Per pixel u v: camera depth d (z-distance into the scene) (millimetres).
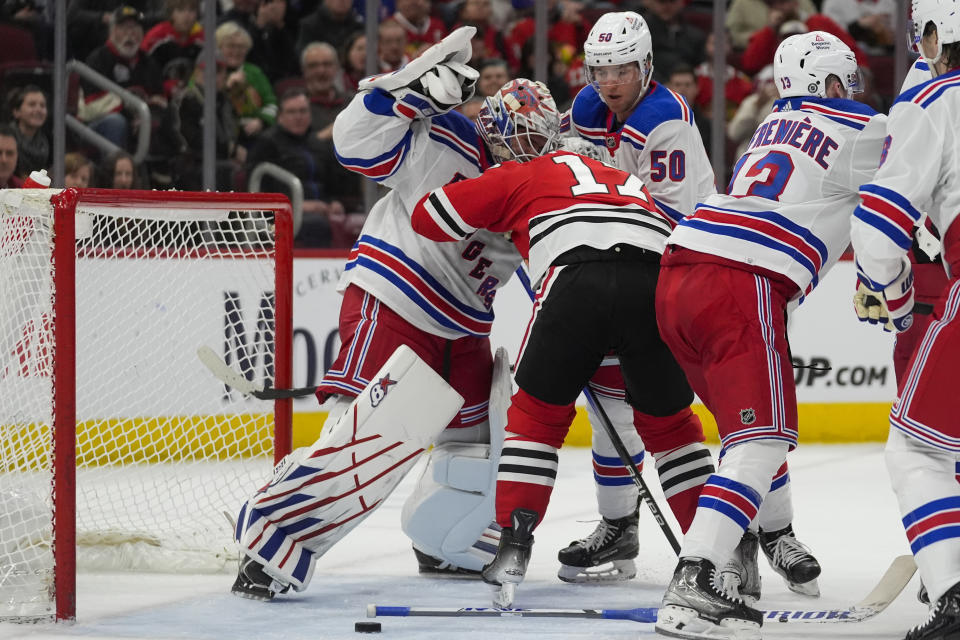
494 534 11289
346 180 21891
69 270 9148
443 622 9312
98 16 20578
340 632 8984
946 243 8281
